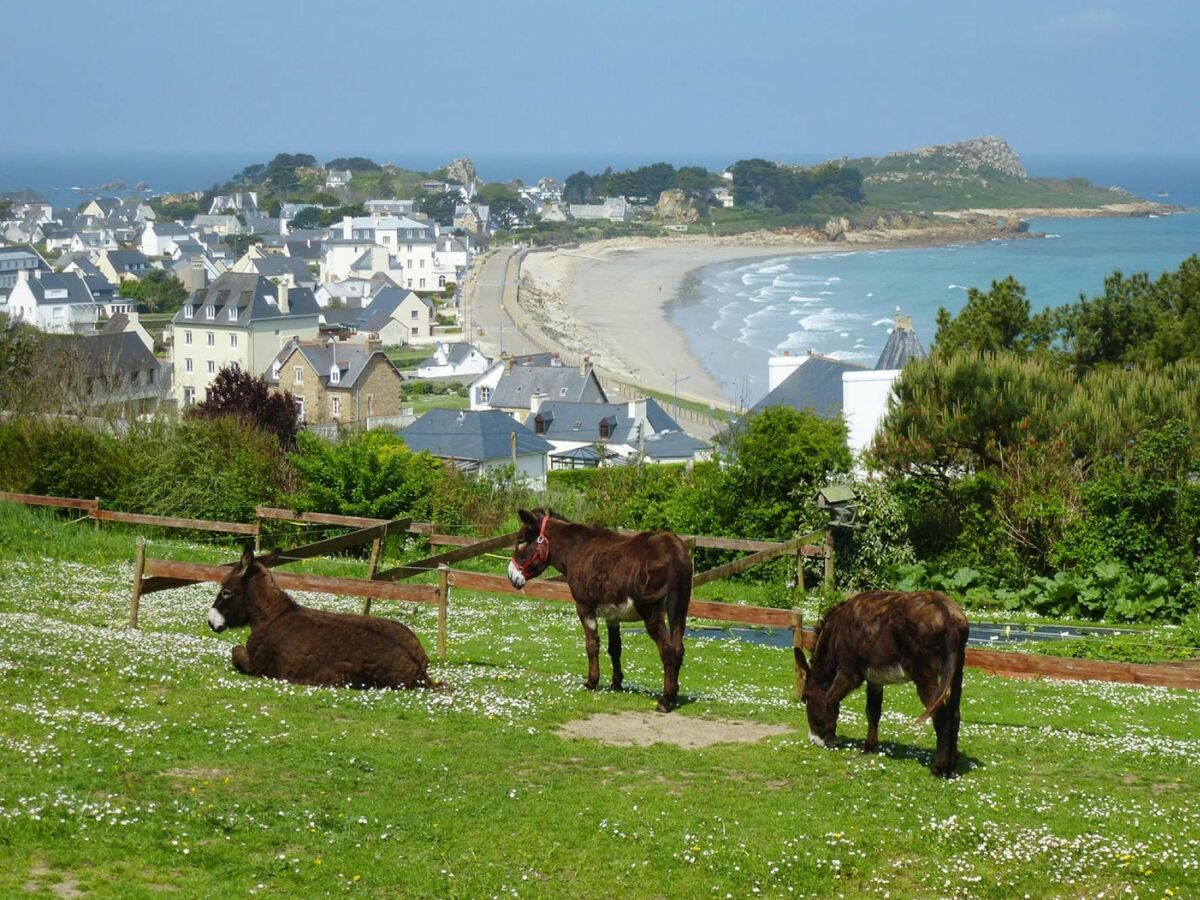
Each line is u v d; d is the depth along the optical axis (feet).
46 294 568.41
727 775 43.37
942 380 118.01
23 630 59.67
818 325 540.93
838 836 37.42
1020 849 37.01
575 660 66.64
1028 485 110.52
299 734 44.68
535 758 44.01
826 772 43.86
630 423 314.76
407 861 34.99
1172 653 78.54
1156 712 61.87
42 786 37.01
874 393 156.46
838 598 94.48
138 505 115.55
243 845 35.12
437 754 43.75
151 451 121.19
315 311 445.37
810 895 34.50
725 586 103.14
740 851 36.27
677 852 36.19
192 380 431.02
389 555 108.78
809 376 238.07
